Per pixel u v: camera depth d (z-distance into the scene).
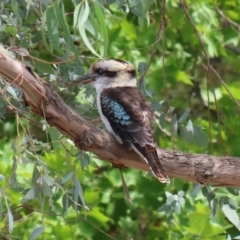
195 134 9.20
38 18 9.43
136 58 15.29
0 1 8.85
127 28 15.11
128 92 9.72
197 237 13.11
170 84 15.95
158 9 15.34
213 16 15.98
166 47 16.08
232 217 9.05
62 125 8.26
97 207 14.10
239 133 16.11
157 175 8.48
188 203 13.77
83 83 9.95
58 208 12.84
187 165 8.66
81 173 13.66
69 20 13.00
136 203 15.01
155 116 14.55
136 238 15.06
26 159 8.54
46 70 9.14
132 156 8.80
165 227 14.63
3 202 12.39
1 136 14.76
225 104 16.20
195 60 16.55
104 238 13.89
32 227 12.77
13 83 7.89
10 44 9.07
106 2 8.96
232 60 17.16
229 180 8.65
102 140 8.55
